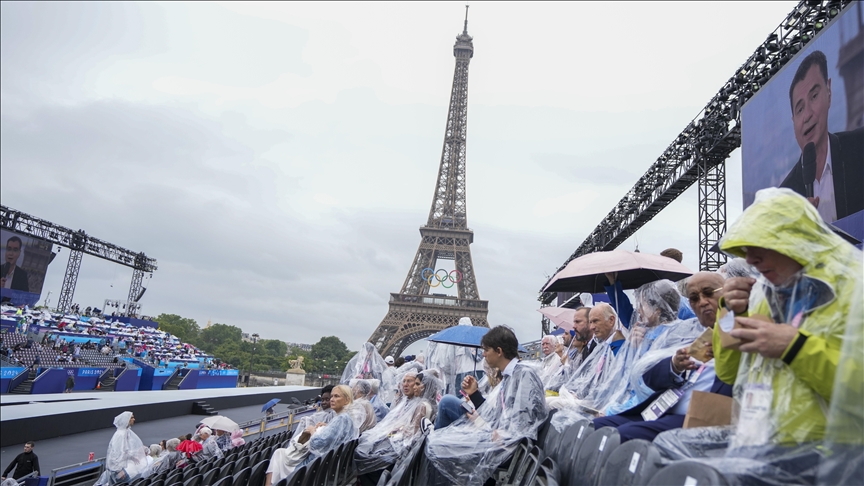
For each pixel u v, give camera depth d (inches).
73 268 2369.6
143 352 2265.0
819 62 498.0
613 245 1268.5
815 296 97.0
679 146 856.9
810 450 92.7
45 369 1555.1
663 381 167.0
